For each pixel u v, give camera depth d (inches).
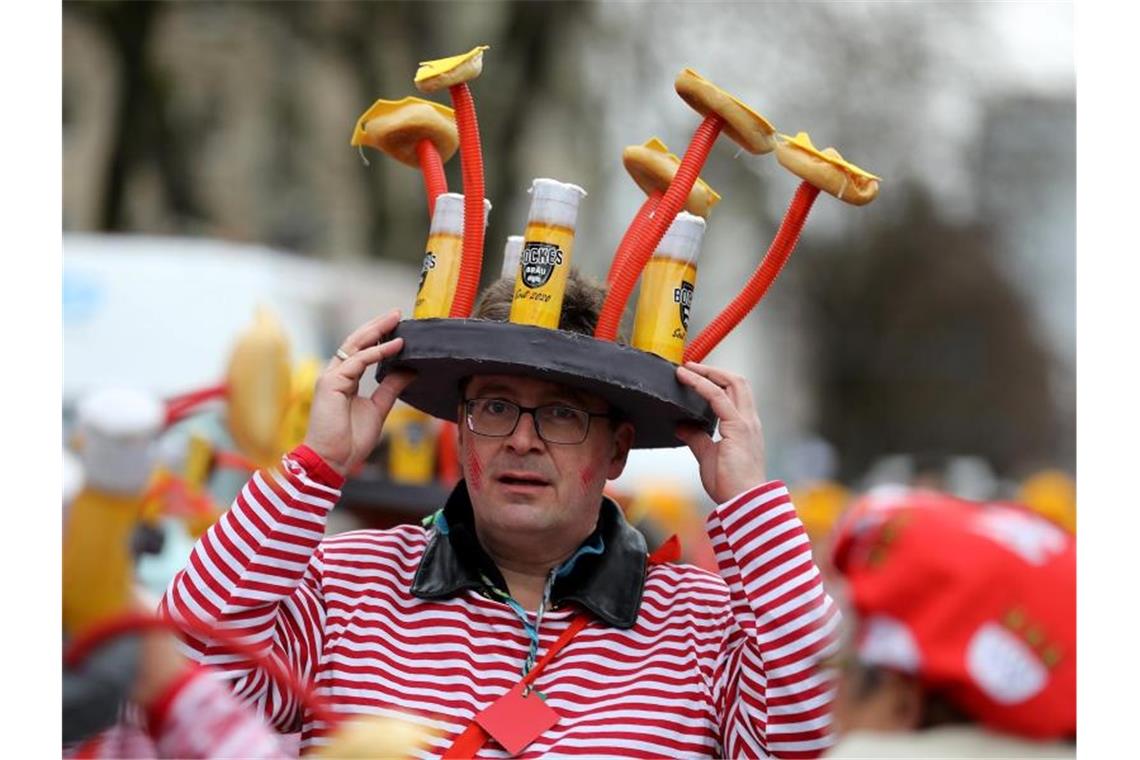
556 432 414.0
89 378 954.1
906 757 317.1
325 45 1985.7
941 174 3380.9
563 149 2060.8
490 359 401.1
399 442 670.5
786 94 2736.2
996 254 3715.6
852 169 413.7
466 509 428.1
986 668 312.3
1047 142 3221.0
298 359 1042.7
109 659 341.7
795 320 4023.1
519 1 2085.4
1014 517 328.5
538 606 420.8
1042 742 315.3
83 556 346.6
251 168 1936.5
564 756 394.6
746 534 399.9
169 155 1926.7
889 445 4015.8
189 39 1926.7
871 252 3799.2
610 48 2209.6
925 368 3983.8
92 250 1009.5
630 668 410.9
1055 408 3794.3
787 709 390.6
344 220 1973.4
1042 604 314.3
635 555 426.0
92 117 1893.5
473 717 400.5
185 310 984.9
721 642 415.5
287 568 398.3
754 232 2696.9
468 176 418.3
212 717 345.4
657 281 421.7
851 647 329.4
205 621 393.7
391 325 417.7
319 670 409.4
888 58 2812.5
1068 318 3804.1
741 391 417.4
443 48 2058.3
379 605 416.8
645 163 448.8
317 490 401.4
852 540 331.9
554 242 409.4
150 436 350.0
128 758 343.3
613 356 403.5
